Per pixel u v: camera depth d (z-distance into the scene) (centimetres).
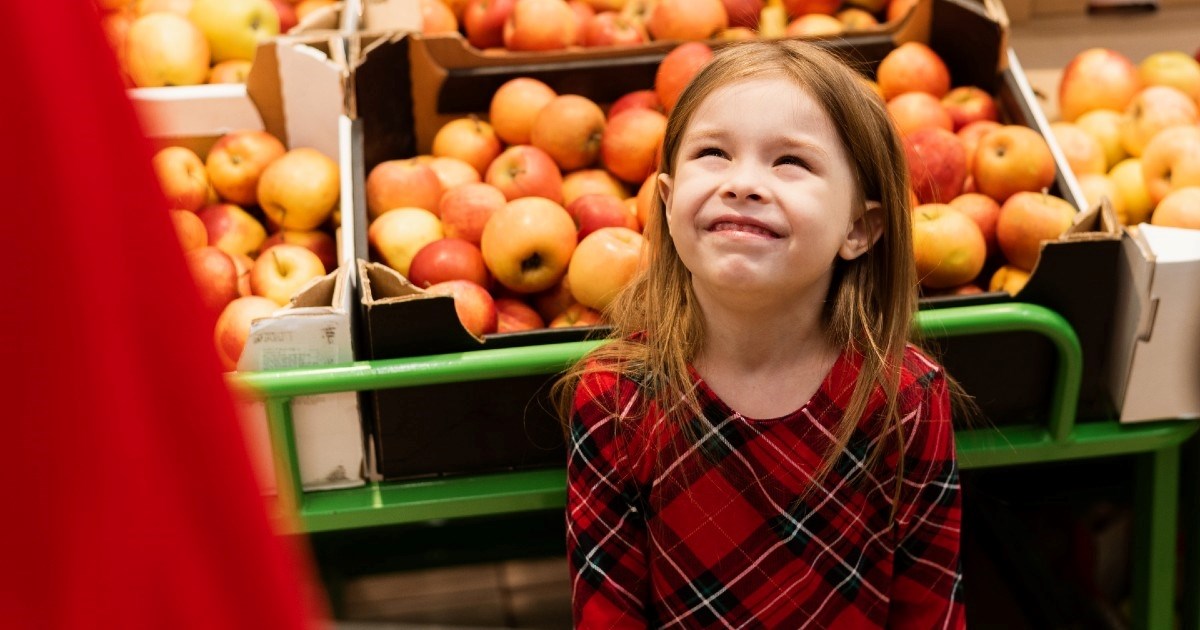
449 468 148
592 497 123
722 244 109
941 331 140
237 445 27
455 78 188
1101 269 144
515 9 197
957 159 164
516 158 174
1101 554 210
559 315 162
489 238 158
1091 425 152
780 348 118
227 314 148
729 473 119
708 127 112
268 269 158
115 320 25
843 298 120
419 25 199
